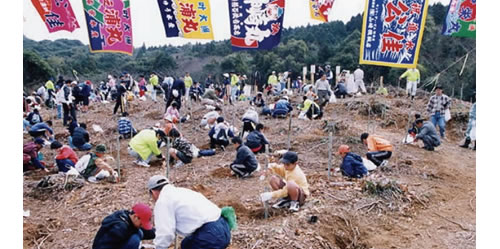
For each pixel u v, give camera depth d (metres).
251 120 10.08
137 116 15.58
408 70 15.20
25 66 31.52
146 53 66.62
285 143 9.97
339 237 4.83
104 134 12.20
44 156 9.30
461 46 26.22
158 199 3.54
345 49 37.41
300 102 17.14
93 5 6.91
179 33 7.01
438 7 34.22
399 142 10.32
